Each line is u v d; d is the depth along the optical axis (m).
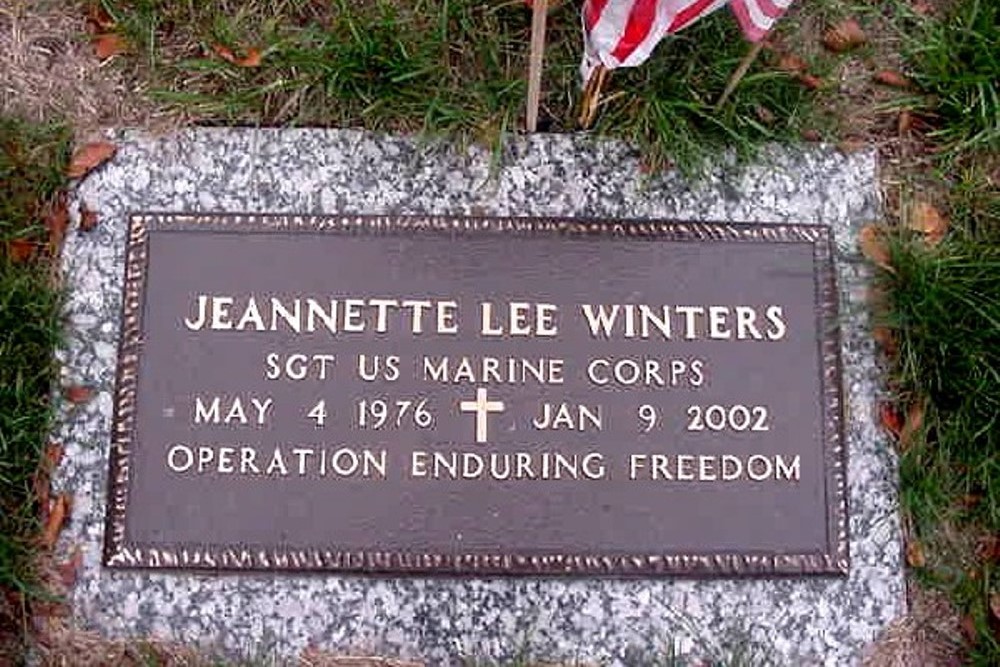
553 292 1.50
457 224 1.51
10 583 1.46
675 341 1.49
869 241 1.54
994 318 1.52
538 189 1.53
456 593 1.46
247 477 1.46
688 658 1.46
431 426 1.47
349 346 1.48
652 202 1.53
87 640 1.45
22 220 1.53
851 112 1.59
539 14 1.39
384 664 1.45
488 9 1.60
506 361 1.48
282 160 1.54
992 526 1.52
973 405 1.52
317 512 1.46
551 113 1.57
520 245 1.51
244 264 1.50
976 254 1.55
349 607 1.46
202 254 1.50
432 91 1.57
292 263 1.50
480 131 1.55
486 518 1.46
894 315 1.52
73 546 1.46
